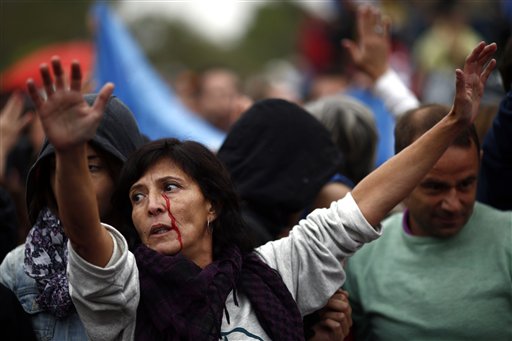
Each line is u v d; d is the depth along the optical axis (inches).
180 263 163.6
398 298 195.2
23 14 1101.7
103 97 146.6
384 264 200.1
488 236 195.3
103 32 361.7
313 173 207.9
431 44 447.2
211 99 467.2
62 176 148.2
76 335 174.1
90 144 179.0
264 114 210.2
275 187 204.4
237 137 209.9
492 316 189.0
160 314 161.8
